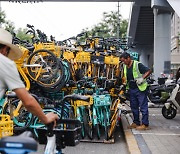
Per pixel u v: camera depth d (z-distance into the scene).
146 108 9.16
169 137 8.12
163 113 11.30
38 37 9.30
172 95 10.04
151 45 39.78
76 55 9.02
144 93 9.12
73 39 10.38
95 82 8.98
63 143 3.01
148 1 21.75
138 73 9.09
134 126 9.35
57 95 8.59
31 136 2.03
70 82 8.60
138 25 30.17
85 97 3.30
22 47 8.07
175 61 42.25
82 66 9.13
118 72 9.73
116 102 8.66
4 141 1.79
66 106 7.56
